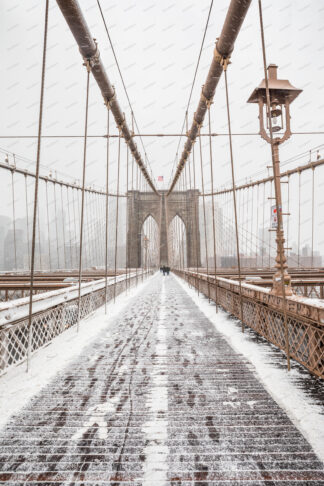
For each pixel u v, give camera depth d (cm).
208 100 756
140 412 215
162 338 439
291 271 1381
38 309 368
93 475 153
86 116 534
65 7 442
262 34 324
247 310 503
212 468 156
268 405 223
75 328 514
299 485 145
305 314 286
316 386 257
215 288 783
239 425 196
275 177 384
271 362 321
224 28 480
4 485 147
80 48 534
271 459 163
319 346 261
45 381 275
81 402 232
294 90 423
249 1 424
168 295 1084
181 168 2117
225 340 420
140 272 1920
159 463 161
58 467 159
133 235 5125
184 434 187
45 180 2278
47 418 208
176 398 237
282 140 414
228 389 253
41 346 382
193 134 1149
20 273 1905
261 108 432
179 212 5188
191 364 319
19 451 172
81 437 185
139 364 322
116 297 1010
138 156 1697
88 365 320
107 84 699
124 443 178
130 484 146
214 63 608
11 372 299
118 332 483
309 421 199
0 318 278
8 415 212
